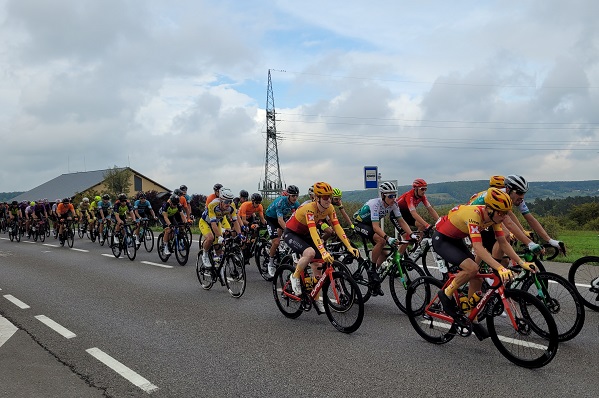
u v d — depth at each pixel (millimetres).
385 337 4895
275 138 59844
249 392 3607
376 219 6191
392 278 6074
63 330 5402
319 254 5605
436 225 4707
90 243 16031
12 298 7254
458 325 4387
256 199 9180
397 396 3451
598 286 5551
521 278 4883
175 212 10555
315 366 4105
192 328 5418
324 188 5211
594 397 3344
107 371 4109
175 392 3648
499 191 4055
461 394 3445
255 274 9117
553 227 16500
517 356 4070
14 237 19469
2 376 4035
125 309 6406
